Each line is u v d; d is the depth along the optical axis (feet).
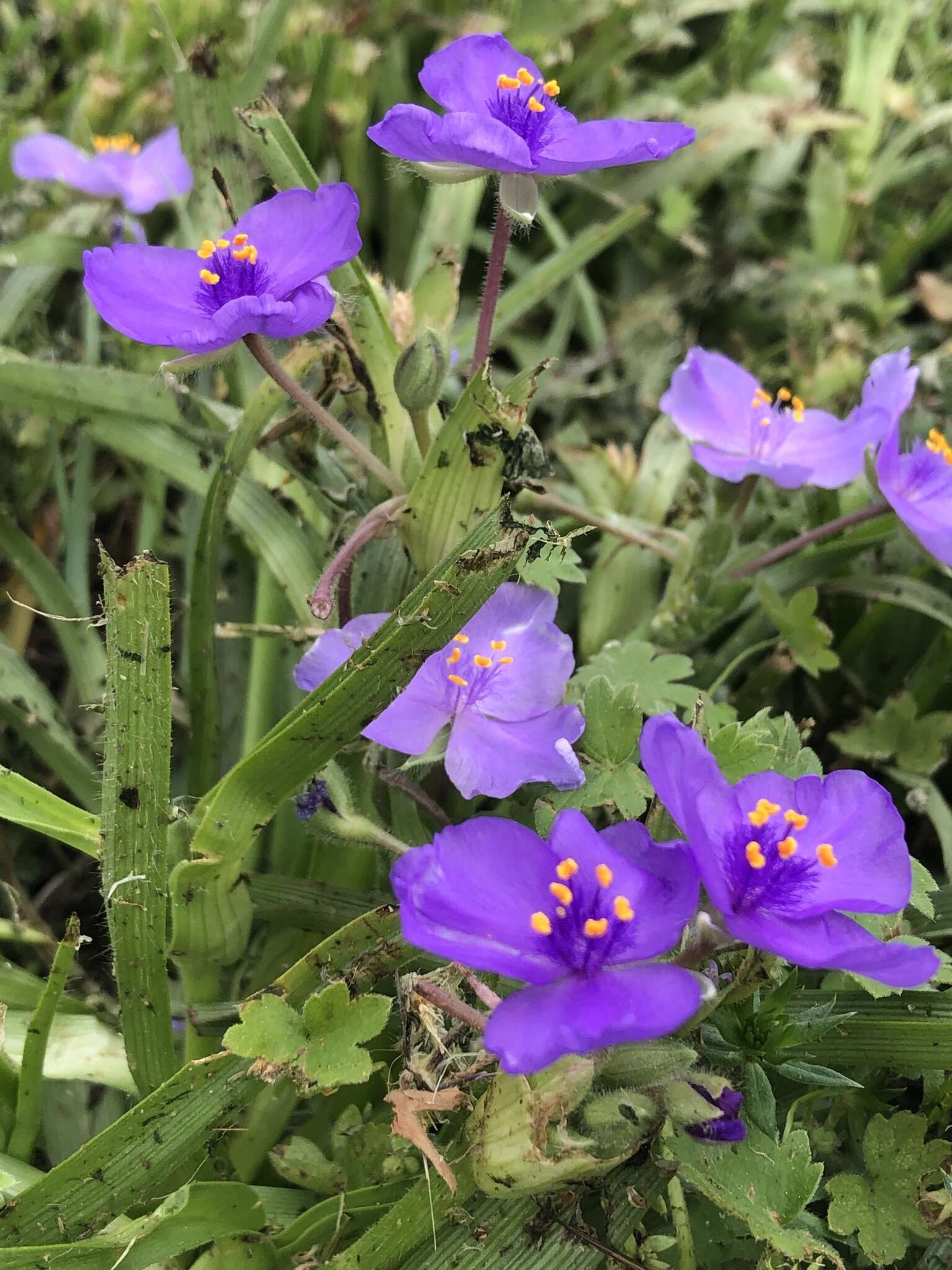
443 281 0.60
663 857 0.37
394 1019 0.50
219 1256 0.45
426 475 0.51
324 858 0.55
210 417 0.67
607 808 0.53
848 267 0.87
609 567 0.70
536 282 0.75
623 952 0.37
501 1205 0.44
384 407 0.57
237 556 0.70
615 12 0.91
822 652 0.63
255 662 0.62
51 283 0.77
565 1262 0.44
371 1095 0.51
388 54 0.90
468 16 0.90
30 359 0.67
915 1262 0.49
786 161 0.94
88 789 0.60
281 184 0.59
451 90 0.50
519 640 0.51
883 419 0.60
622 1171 0.44
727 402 0.65
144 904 0.45
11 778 0.47
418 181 0.88
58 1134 0.50
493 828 0.38
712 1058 0.44
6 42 0.93
